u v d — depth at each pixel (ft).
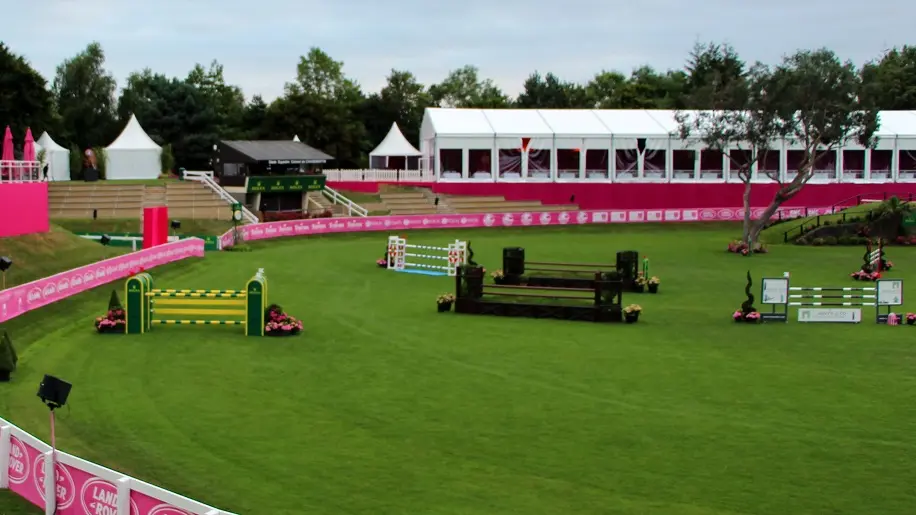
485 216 241.76
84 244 148.56
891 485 55.47
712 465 58.80
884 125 285.23
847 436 65.05
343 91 396.57
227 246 185.88
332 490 54.03
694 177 285.02
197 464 58.13
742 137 198.49
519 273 143.74
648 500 52.90
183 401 72.90
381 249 193.47
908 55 370.32
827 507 52.06
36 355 87.71
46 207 145.59
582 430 66.03
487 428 66.39
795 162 292.81
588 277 144.97
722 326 107.86
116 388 76.54
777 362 88.63
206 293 101.60
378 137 380.99
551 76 430.20
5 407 69.56
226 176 249.96
